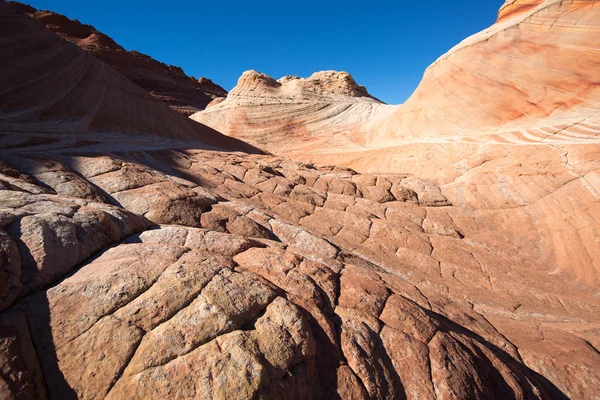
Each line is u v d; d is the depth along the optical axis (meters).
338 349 4.32
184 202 9.18
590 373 5.73
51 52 19.97
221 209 9.62
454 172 18.12
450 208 15.09
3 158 8.72
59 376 3.24
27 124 14.14
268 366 3.57
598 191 12.02
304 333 4.06
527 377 5.18
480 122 21.55
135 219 6.89
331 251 9.04
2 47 17.19
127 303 3.93
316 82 52.38
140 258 4.78
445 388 4.14
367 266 9.07
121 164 10.61
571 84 17.50
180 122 26.59
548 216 12.92
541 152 15.72
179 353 3.48
